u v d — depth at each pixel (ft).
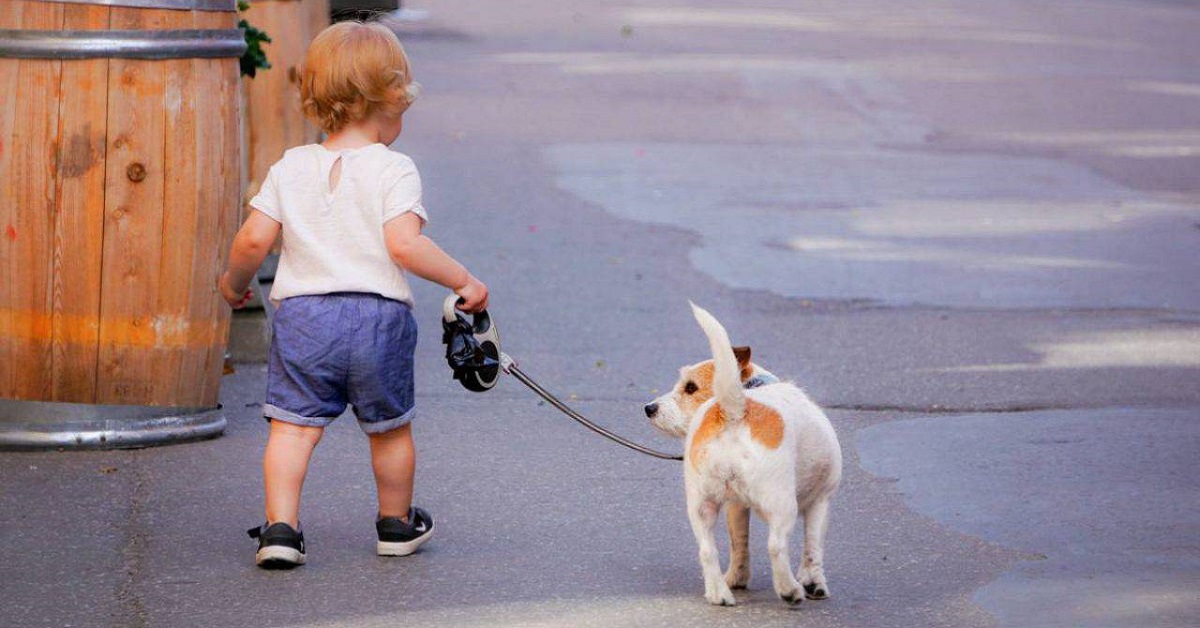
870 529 27.35
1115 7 179.73
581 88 100.83
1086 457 32.01
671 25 147.33
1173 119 90.89
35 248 30.53
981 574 24.91
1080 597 23.76
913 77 109.19
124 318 30.94
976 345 42.68
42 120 30.17
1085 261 54.19
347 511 28.09
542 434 33.65
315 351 24.45
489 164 72.64
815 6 174.91
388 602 23.41
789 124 87.15
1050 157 76.79
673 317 45.78
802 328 44.52
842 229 59.41
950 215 62.34
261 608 23.06
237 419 34.17
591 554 25.91
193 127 30.66
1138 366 40.29
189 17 30.40
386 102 25.17
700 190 67.26
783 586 22.56
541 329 44.01
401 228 24.56
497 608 23.20
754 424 22.26
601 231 58.44
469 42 128.36
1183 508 28.55
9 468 30.04
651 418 25.41
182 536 26.43
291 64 47.19
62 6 29.78
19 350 30.86
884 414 35.76
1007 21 158.71
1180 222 61.36
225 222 31.58
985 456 32.12
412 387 25.54
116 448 31.35
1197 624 22.57
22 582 24.02
